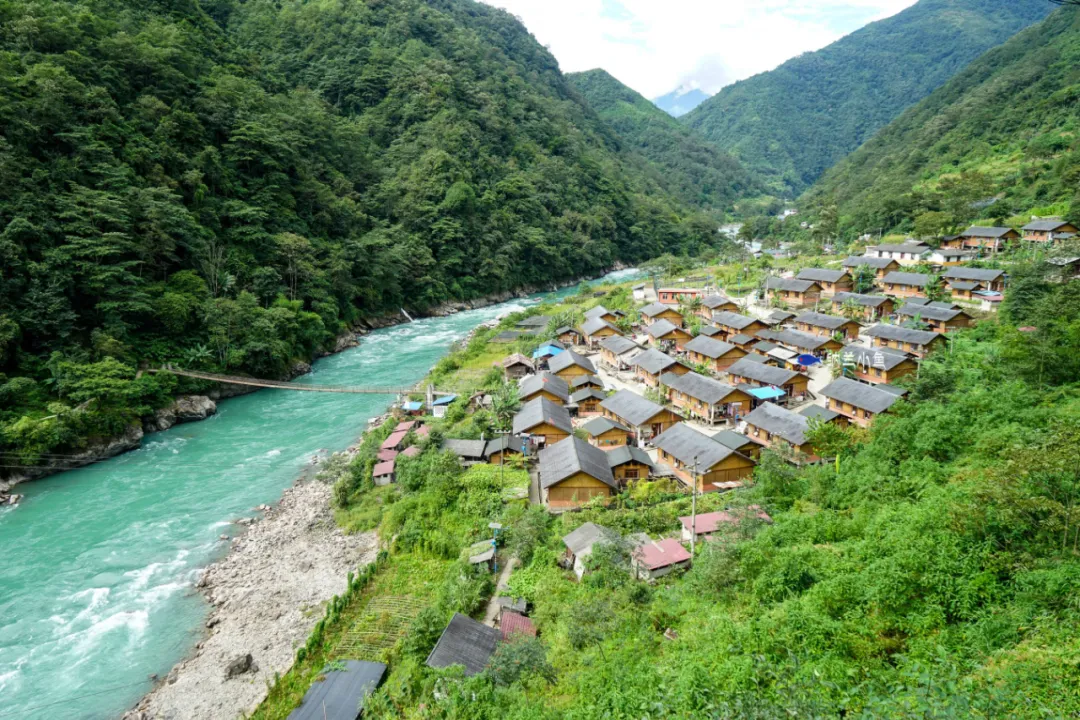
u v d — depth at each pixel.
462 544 35.19
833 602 19.55
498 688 21.55
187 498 45.28
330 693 24.28
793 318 74.44
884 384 48.03
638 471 41.44
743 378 57.50
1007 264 70.94
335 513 42.53
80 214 60.44
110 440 52.94
